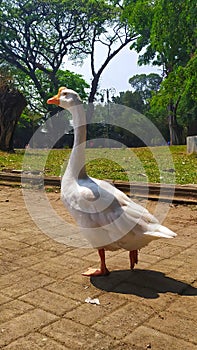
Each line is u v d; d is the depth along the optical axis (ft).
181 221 20.13
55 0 108.17
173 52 59.41
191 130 112.47
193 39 56.75
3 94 58.95
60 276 12.93
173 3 53.26
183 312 10.36
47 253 15.30
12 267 13.78
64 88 13.99
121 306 10.70
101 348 8.65
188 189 24.27
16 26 112.78
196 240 16.87
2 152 55.47
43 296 11.37
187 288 11.92
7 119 59.11
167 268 13.57
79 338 9.05
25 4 109.19
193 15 51.34
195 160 44.11
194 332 9.34
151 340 8.98
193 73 52.90
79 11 112.16
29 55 118.42
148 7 70.18
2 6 107.55
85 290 11.78
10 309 10.54
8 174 32.91
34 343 8.86
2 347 8.71
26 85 124.36
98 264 14.07
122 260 14.46
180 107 97.14
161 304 10.82
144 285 12.14
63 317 10.08
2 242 16.71
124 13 75.72
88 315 10.17
